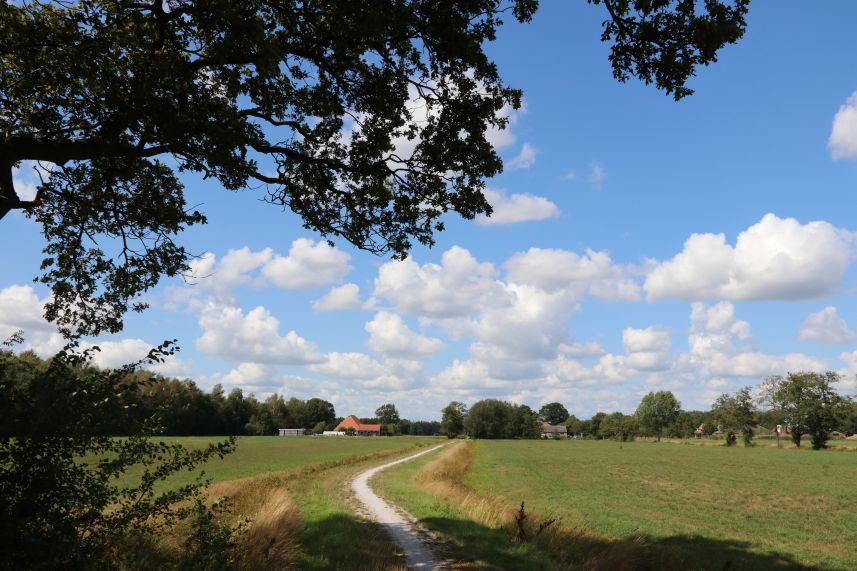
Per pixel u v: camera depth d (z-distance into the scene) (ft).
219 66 32.09
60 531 17.95
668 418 558.56
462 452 234.38
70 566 18.31
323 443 365.61
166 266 44.75
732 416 384.47
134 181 44.24
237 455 219.20
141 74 28.30
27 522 17.26
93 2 28.68
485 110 36.65
